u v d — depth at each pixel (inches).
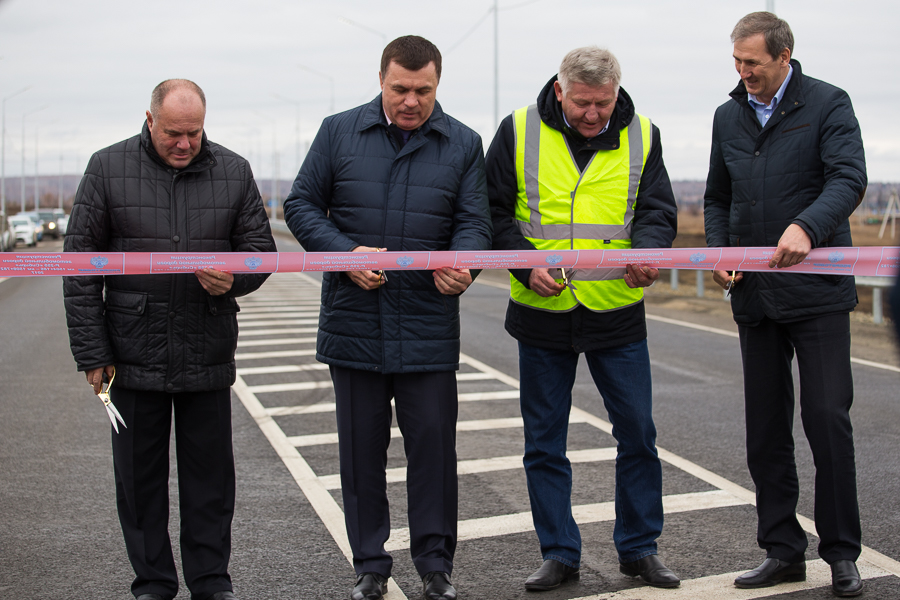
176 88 125.6
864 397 297.6
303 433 257.1
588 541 164.7
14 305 657.6
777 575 141.9
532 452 148.1
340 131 144.9
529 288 142.6
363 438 142.9
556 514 145.6
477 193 146.0
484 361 388.5
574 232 147.6
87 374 128.0
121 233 130.3
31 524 176.6
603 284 144.8
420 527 140.6
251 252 132.8
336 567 153.6
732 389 316.2
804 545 143.3
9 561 156.9
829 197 134.2
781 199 142.9
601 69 137.0
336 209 145.1
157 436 133.6
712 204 159.9
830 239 139.6
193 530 135.2
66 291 126.3
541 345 147.5
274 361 402.0
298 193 145.1
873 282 500.7
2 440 245.9
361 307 141.6
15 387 326.6
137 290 129.8
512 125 151.0
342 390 143.7
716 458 221.8
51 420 271.3
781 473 144.7
